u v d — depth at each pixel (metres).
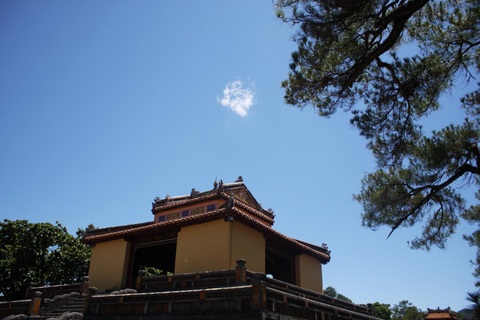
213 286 13.47
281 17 11.15
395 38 10.79
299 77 11.80
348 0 10.06
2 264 30.02
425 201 14.28
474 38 12.77
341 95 12.34
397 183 14.48
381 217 14.94
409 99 12.84
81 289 18.91
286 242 21.59
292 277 22.91
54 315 16.50
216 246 17.33
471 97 13.87
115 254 21.41
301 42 11.28
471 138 13.09
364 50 11.30
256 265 18.69
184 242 18.69
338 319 14.64
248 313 10.25
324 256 25.22
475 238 15.97
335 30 10.84
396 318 83.50
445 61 13.07
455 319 54.88
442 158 12.99
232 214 17.41
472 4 12.05
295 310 11.91
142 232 20.53
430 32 13.27
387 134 13.51
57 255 33.12
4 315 16.81
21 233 32.50
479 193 15.71
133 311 12.48
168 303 11.87
